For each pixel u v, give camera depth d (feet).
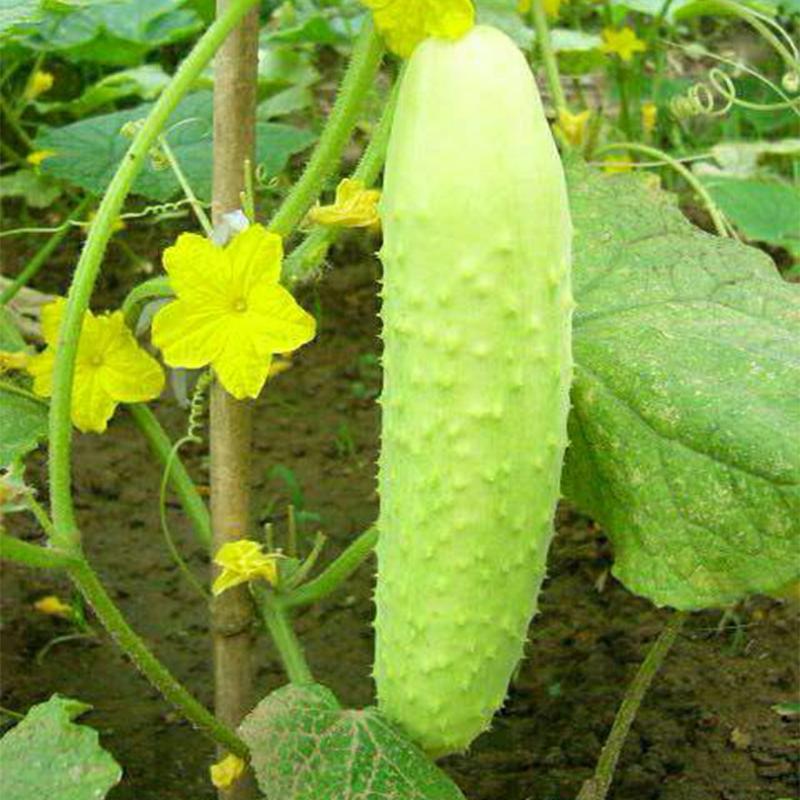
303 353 3.17
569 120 2.12
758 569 1.18
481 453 1.12
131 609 2.33
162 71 3.07
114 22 3.06
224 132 1.40
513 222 1.08
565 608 2.30
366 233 3.45
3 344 1.61
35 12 1.43
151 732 2.04
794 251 2.76
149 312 1.53
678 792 1.87
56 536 1.26
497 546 1.15
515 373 1.11
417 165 1.09
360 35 1.27
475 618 1.17
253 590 1.48
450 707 1.21
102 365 1.44
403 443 1.14
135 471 2.73
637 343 1.31
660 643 1.50
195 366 1.30
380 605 1.22
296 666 1.45
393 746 1.22
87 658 2.21
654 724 2.01
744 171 2.92
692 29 4.26
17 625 2.27
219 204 1.42
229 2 1.34
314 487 2.69
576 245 1.42
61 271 3.41
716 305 1.37
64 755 1.18
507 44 1.10
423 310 1.10
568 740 1.99
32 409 1.45
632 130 3.27
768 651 2.15
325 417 2.94
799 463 1.17
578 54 2.92
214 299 1.29
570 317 1.16
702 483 1.21
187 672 2.17
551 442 1.15
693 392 1.24
